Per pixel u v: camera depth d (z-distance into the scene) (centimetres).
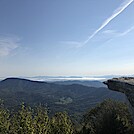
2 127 2470
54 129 3184
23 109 2634
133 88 1630
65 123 3322
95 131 3744
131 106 1711
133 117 1694
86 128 4028
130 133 3206
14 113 2702
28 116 2569
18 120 2544
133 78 1922
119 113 4325
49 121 3125
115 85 1823
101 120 3934
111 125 3556
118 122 3500
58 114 3853
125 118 3691
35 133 2494
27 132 2402
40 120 2744
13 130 2456
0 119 2559
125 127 3334
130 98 1653
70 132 3303
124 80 1817
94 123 4197
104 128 3600
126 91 1702
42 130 2661
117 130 3422
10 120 2608
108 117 3716
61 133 3212
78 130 4422
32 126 2484
